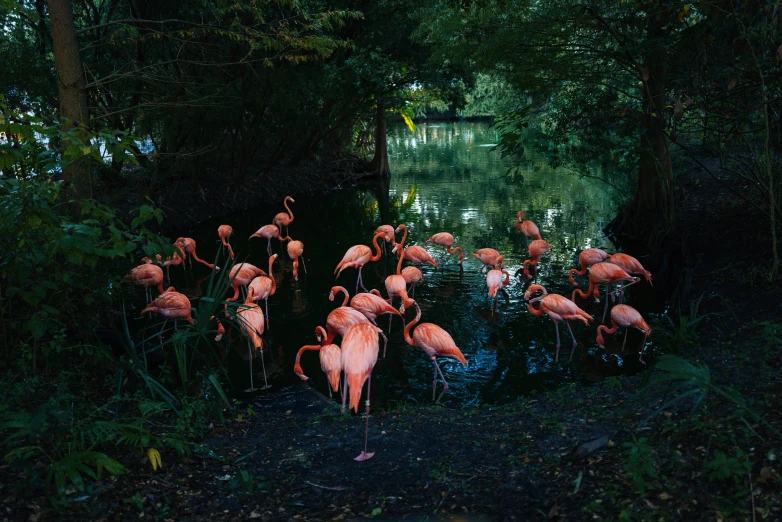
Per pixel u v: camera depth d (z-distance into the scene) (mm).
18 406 4621
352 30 20141
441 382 7348
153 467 4246
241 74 16250
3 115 5230
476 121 61812
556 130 13625
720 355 6242
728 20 8406
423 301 10453
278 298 10797
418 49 21109
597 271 9602
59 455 4086
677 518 3389
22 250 5223
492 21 11703
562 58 12305
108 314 7477
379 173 26812
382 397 6953
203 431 5406
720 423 4285
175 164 15922
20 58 11305
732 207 12812
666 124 11719
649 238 13000
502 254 13461
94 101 13969
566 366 7711
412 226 16641
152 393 5410
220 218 18469
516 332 8953
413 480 4434
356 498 4180
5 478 3766
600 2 11023
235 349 8438
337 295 10930
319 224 17469
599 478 4004
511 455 4645
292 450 5074
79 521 3527
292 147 24000
